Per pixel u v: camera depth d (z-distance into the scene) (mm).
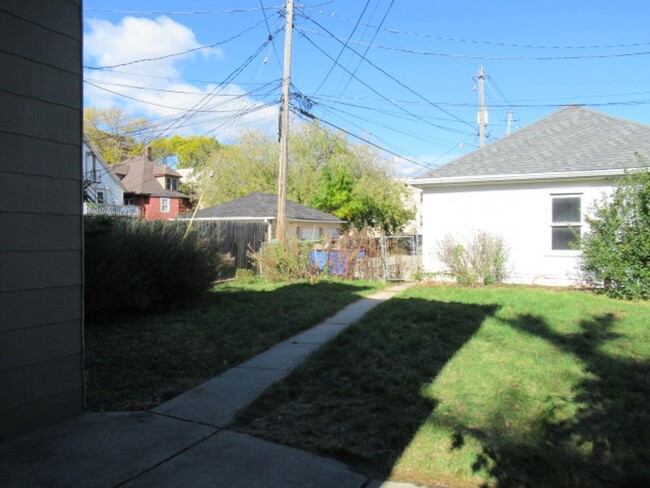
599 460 3412
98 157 35500
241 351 6156
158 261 8820
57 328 4090
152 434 3846
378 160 38938
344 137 38188
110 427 3973
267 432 3904
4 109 3680
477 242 12742
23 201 3818
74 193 4230
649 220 9859
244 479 3186
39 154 3934
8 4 3697
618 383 4785
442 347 6172
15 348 3770
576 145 13211
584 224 12039
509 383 4898
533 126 15180
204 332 7250
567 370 5211
